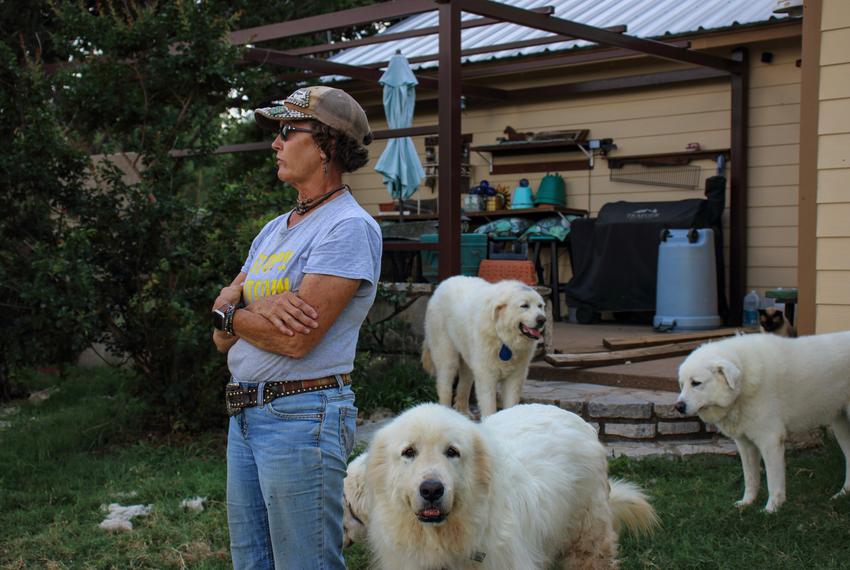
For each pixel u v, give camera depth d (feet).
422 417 9.29
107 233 21.40
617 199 37.19
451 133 23.93
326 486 8.61
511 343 20.21
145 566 13.89
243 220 21.62
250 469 9.05
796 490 16.58
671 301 31.30
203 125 23.09
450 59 23.66
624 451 19.47
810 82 20.36
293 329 8.25
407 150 30.50
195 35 21.67
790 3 26.20
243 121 46.44
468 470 9.23
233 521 9.23
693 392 15.72
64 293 20.16
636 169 36.60
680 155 35.40
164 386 22.15
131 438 21.99
